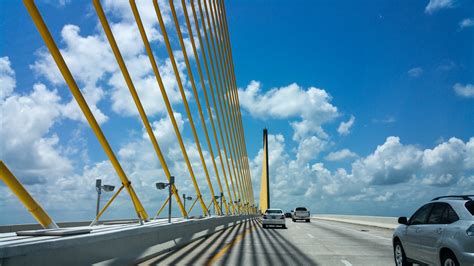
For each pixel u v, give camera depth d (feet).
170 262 33.96
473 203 24.25
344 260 36.17
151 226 38.58
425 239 26.58
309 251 43.29
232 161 140.97
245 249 44.75
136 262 32.96
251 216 173.99
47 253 21.53
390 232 79.00
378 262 34.99
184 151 78.84
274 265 32.83
